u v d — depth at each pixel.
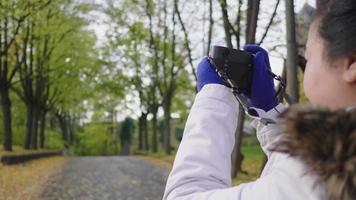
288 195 0.74
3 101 29.08
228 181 0.96
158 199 13.35
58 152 47.00
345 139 0.68
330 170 0.69
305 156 0.71
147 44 33.12
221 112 1.03
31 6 21.84
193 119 1.03
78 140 72.06
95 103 53.19
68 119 68.69
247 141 47.06
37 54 31.70
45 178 18.80
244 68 1.09
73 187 16.05
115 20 29.92
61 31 29.75
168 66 34.88
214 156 0.97
